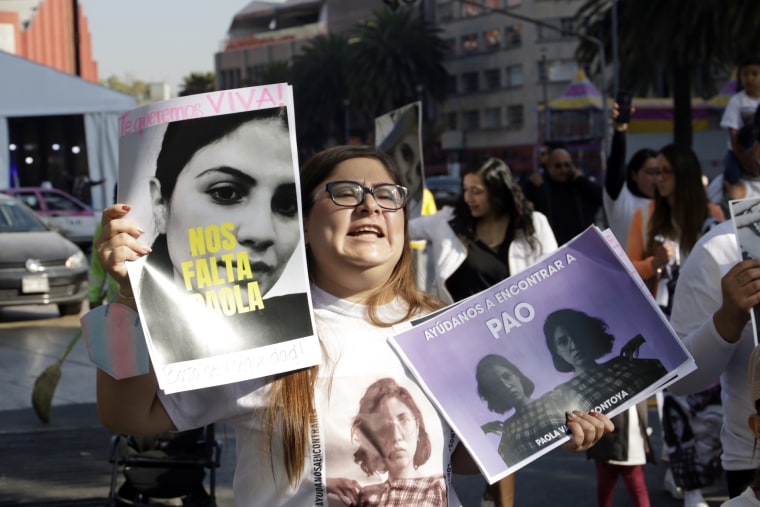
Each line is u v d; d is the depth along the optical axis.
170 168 2.18
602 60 39.06
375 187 2.32
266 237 2.19
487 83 82.12
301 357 2.18
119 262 2.12
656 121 37.25
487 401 2.29
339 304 2.35
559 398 2.31
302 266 2.20
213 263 2.17
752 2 28.22
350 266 2.32
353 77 78.06
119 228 2.13
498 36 80.62
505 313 2.35
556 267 2.39
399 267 2.42
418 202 6.96
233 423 2.29
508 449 2.26
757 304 2.75
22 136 29.34
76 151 29.30
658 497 5.70
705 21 29.94
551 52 76.62
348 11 109.75
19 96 24.19
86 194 25.05
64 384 8.93
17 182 29.23
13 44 65.69
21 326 12.49
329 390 2.23
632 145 37.34
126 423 2.24
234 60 126.38
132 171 2.18
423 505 2.24
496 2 80.50
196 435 4.75
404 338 2.29
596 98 45.84
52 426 7.44
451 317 2.33
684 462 5.11
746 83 6.71
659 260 4.96
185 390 2.16
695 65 32.19
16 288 12.61
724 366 2.96
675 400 5.11
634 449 4.77
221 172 2.19
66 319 13.13
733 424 3.18
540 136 71.12
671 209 5.09
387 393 2.25
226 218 2.18
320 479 2.21
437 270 4.99
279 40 120.00
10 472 6.30
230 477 6.04
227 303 2.17
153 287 2.14
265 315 2.18
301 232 2.20
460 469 2.48
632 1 31.34
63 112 24.31
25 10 68.69
